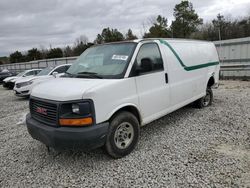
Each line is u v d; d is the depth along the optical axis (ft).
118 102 12.15
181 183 10.12
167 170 11.27
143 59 13.58
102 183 10.61
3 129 20.26
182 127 17.28
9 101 37.65
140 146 14.20
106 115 11.58
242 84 40.96
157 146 14.10
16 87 38.34
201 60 20.43
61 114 11.02
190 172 10.94
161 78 15.08
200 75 20.24
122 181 10.63
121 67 13.00
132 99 12.94
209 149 13.32
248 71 47.03
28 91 37.47
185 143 14.34
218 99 26.84
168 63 15.84
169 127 17.39
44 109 11.86
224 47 50.65
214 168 11.16
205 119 18.97
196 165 11.55
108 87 11.69
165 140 14.96
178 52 17.20
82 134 10.66
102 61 14.14
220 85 40.75
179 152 13.12
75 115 10.92
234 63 49.55
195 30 151.64
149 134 16.16
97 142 11.14
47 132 11.29
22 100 37.63
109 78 12.56
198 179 10.34
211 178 10.34
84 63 15.01
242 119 18.53
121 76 12.57
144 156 12.87
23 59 235.61
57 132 10.94
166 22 150.30
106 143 12.01
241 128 16.51
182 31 149.59
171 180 10.41
